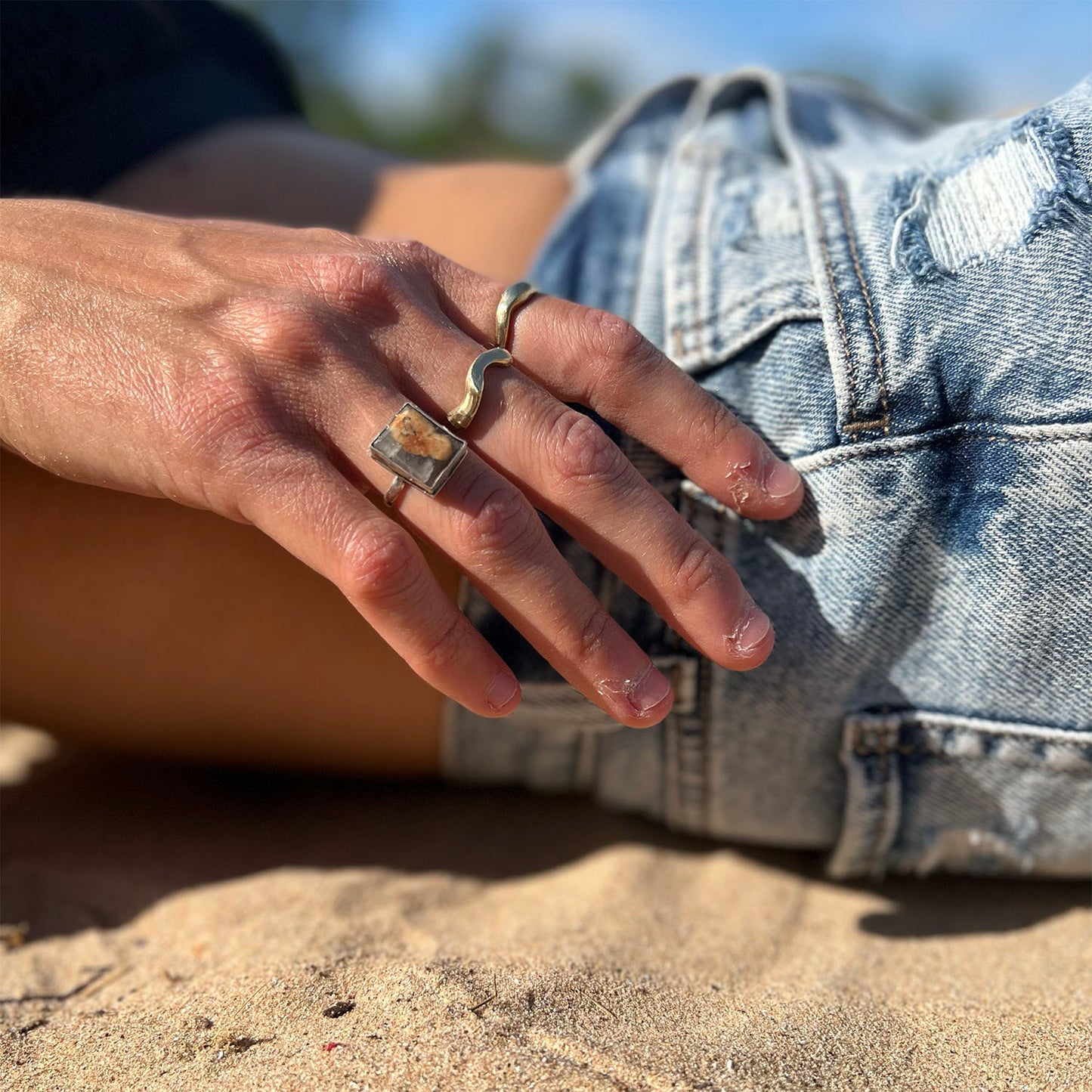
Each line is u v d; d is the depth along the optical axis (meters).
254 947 0.30
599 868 0.34
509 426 0.28
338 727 0.35
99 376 0.28
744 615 0.28
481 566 0.27
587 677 0.28
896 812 0.31
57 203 0.31
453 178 0.39
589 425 0.28
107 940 0.31
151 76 0.40
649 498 0.28
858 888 0.34
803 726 0.31
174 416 0.27
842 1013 0.28
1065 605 0.28
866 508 0.29
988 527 0.28
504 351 0.29
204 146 0.40
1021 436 0.28
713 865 0.34
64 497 0.32
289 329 0.28
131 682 0.34
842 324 0.29
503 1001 0.27
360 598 0.27
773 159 0.35
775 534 0.29
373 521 0.27
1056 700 0.29
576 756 0.34
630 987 0.29
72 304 0.29
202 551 0.32
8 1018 0.28
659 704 0.28
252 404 0.27
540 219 0.36
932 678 0.30
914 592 0.29
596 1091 0.25
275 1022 0.27
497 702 0.28
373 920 0.31
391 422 0.28
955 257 0.29
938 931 0.32
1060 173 0.28
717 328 0.30
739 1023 0.28
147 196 0.38
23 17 0.37
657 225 0.33
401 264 0.29
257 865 0.34
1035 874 0.32
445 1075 0.25
